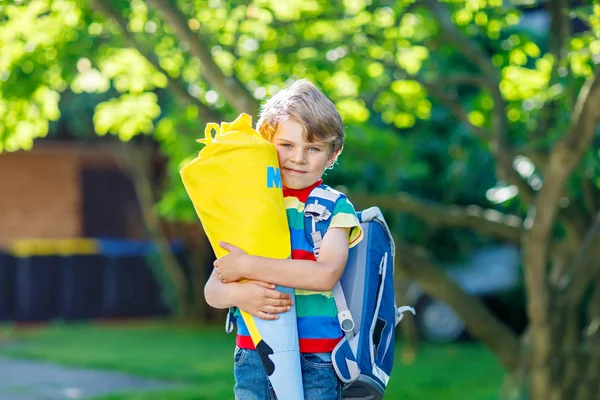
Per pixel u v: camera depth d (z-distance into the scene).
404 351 17.33
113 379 13.67
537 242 8.93
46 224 24.98
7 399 11.94
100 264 23.84
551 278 10.26
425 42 10.15
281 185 3.96
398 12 9.60
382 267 4.10
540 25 13.09
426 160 17.27
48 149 23.19
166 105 16.56
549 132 9.77
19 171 24.67
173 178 14.33
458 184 17.39
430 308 18.83
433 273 9.67
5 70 9.76
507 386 9.64
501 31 10.55
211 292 3.95
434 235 19.12
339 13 9.87
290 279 3.83
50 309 23.34
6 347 17.86
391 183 14.05
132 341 19.02
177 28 8.72
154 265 23.98
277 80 9.74
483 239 19.17
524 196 9.52
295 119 3.96
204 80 10.06
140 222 27.16
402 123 11.55
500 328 9.84
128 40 9.20
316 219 3.98
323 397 3.88
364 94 10.05
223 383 13.11
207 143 4.14
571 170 8.43
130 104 11.02
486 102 11.09
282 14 9.91
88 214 26.44
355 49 9.79
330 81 10.12
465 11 9.72
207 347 17.84
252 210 3.87
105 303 23.88
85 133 22.58
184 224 23.98
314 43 9.83
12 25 9.55
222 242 3.91
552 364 9.27
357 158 13.04
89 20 9.66
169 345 18.22
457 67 12.81
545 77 9.98
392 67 9.75
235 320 4.20
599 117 8.02
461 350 17.45
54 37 9.78
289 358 3.82
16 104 9.92
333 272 3.87
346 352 3.91
